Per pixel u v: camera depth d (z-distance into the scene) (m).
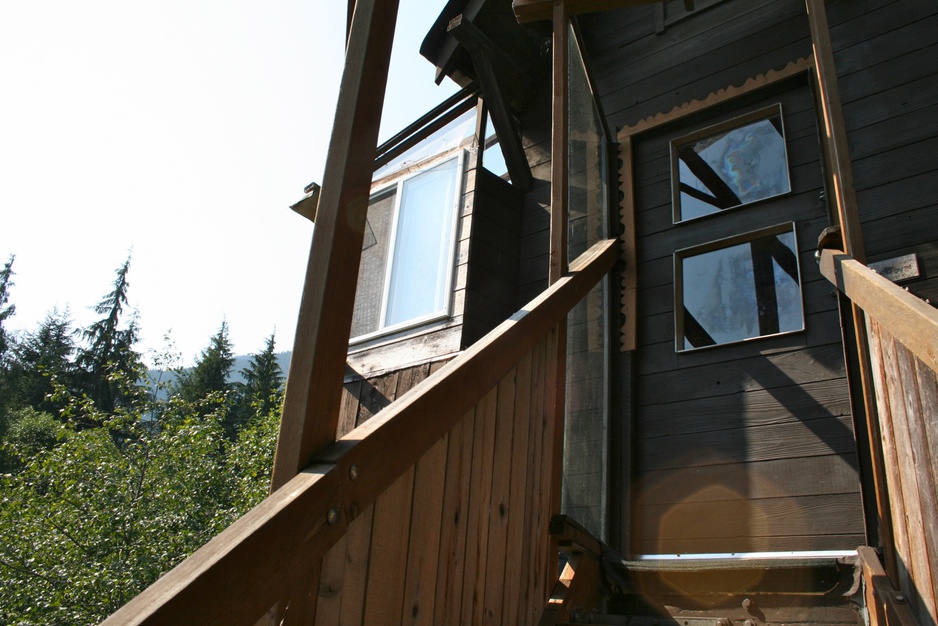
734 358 3.24
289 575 1.08
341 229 1.42
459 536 1.63
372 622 1.29
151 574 9.66
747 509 2.93
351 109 1.52
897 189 3.06
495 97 4.43
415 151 4.94
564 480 3.05
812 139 3.44
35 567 9.41
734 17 3.91
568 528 2.23
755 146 3.69
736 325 3.37
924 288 2.83
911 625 1.67
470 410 1.74
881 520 2.04
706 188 3.75
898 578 1.93
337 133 1.51
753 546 2.85
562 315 2.41
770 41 3.71
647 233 3.80
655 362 3.46
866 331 2.18
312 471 1.21
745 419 3.10
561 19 3.00
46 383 30.55
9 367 31.45
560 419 2.35
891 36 3.36
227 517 10.83
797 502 2.83
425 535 1.49
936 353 1.29
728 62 3.83
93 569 9.31
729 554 2.87
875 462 2.08
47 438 24.27
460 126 4.71
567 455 3.10
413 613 1.41
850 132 3.28
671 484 3.17
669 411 3.32
